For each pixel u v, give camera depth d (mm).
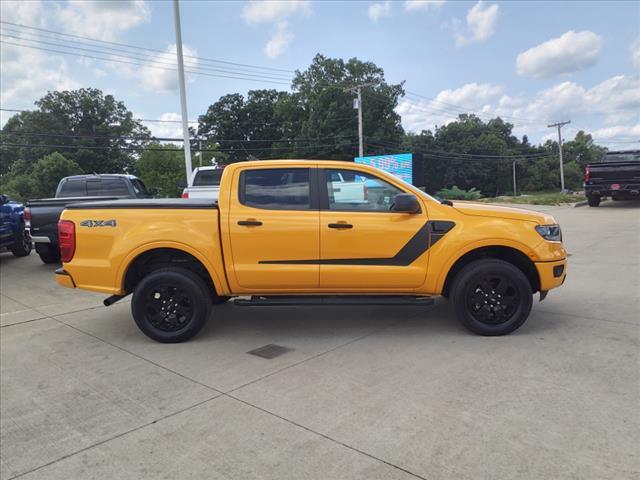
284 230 5012
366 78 62188
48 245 10156
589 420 3281
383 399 3711
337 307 6484
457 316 5137
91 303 7320
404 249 5043
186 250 5082
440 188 85438
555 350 4617
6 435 3424
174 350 5055
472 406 3537
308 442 3152
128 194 11531
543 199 26469
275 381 4145
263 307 6586
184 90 17969
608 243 11047
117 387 4168
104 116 77125
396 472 2793
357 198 5148
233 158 74625
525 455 2900
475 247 5027
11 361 4895
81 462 3049
